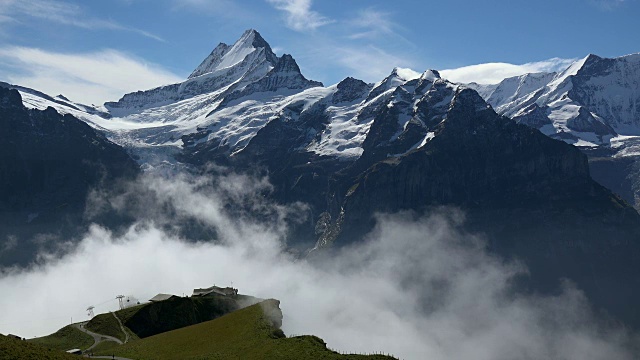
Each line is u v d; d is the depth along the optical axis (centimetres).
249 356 19800
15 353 17150
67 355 19025
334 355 18638
